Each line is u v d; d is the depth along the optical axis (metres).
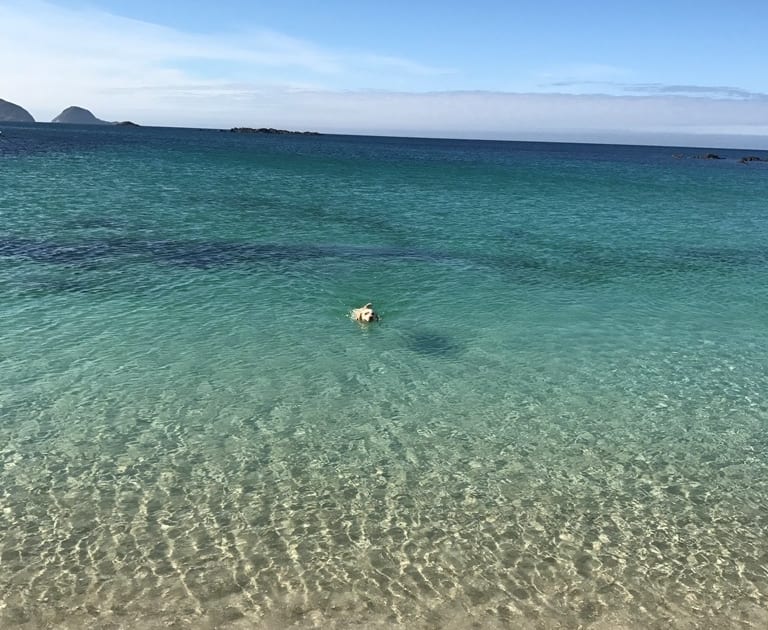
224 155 102.69
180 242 33.22
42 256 28.67
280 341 20.27
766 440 15.40
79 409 15.28
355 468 13.41
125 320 21.36
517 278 29.86
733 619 9.79
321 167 87.00
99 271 26.94
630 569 10.76
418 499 12.45
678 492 13.09
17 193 45.06
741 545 11.49
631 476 13.62
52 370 17.27
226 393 16.52
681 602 10.08
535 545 11.27
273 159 98.50
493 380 18.23
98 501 11.88
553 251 36.38
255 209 45.28
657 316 24.98
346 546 11.00
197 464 13.26
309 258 31.44
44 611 9.30
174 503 11.93
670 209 56.84
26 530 10.98
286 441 14.34
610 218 49.97
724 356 20.91
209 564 10.40
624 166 126.06
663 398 17.55
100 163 73.38
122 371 17.47
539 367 19.34
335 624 9.32
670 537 11.64
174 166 75.75
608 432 15.50
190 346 19.47
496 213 49.75
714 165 142.25
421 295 26.23
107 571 10.13
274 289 25.84
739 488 13.32
